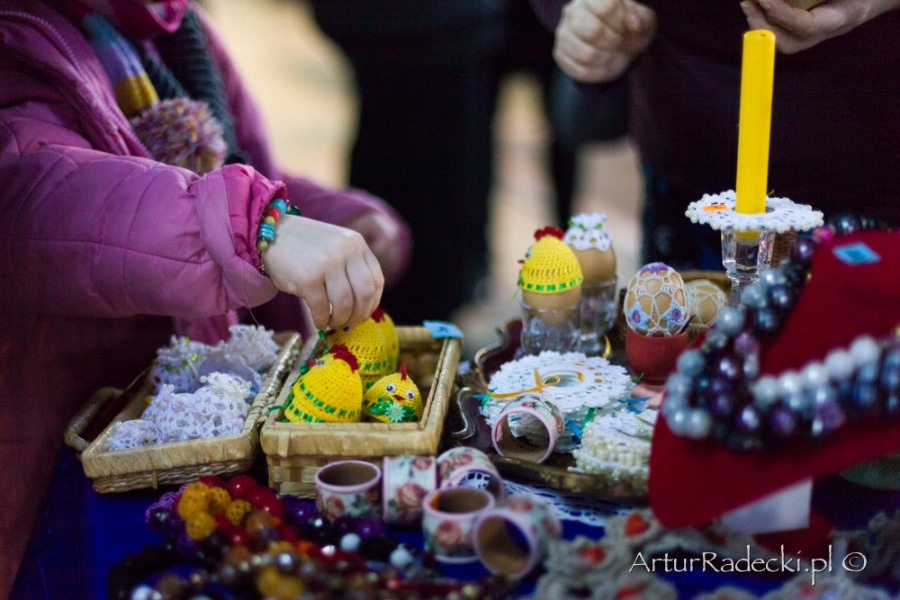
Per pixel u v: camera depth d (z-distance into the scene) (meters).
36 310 0.92
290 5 5.88
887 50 1.05
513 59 2.60
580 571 0.62
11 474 0.94
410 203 2.39
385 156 2.34
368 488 0.72
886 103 1.08
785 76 1.10
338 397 0.80
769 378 0.64
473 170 2.43
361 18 2.15
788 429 0.62
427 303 2.51
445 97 2.28
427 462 0.73
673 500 0.66
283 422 0.79
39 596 0.94
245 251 0.82
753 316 0.68
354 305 0.82
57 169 0.88
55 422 0.98
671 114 1.25
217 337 1.16
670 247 1.38
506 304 2.86
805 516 0.67
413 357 1.04
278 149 3.98
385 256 1.21
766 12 0.91
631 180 3.80
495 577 0.63
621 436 0.77
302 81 4.93
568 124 1.97
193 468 0.80
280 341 1.06
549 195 2.86
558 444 0.83
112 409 0.94
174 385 0.92
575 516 0.75
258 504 0.72
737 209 0.81
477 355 1.04
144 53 1.11
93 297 0.87
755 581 0.67
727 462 0.65
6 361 0.94
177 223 0.83
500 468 0.79
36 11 0.97
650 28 1.17
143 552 0.71
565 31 1.19
